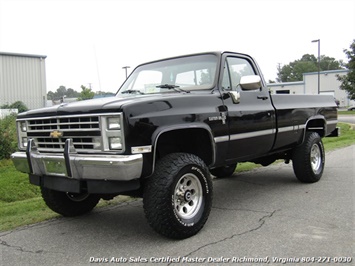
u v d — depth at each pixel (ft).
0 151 28.12
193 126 13.05
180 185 12.84
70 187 12.61
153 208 12.07
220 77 15.33
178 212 12.54
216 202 17.78
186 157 12.92
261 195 18.89
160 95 13.87
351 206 16.34
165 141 13.84
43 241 13.21
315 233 13.03
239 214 15.62
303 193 18.98
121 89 17.67
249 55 17.74
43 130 13.20
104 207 17.46
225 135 14.66
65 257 11.75
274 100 18.13
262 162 21.81
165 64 17.15
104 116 11.56
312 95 21.76
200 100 13.87
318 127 22.53
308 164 20.47
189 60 16.51
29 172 13.67
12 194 21.45
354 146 38.70
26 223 15.28
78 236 13.61
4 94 73.72
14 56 74.90
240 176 24.16
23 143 14.32
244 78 15.10
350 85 142.72
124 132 11.26
